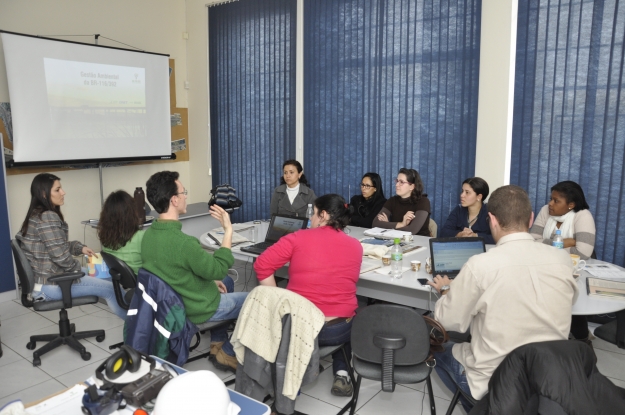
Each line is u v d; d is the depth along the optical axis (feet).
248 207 18.11
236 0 17.24
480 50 12.69
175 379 3.55
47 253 9.50
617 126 11.05
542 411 4.61
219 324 8.18
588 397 4.52
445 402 8.20
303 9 15.57
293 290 7.46
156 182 7.23
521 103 12.19
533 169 12.23
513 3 12.00
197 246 7.25
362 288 9.25
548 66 11.73
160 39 17.97
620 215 11.21
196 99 18.94
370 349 6.57
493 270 5.52
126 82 16.22
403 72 13.92
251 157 17.71
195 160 19.42
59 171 15.52
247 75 17.35
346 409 7.90
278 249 7.49
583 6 11.16
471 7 12.69
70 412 4.12
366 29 14.40
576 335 9.55
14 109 13.61
